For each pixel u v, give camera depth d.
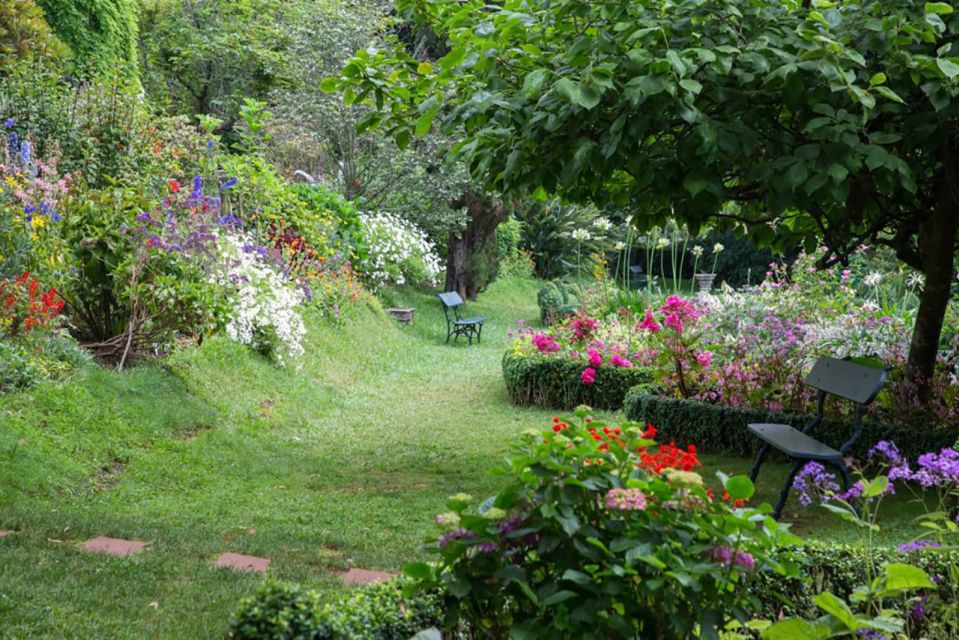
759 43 5.20
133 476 6.41
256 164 13.88
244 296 10.02
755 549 2.30
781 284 9.89
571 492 2.21
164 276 8.11
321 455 7.85
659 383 8.59
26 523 4.86
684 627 2.19
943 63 4.72
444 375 13.01
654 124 5.39
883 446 3.81
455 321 18.12
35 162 9.66
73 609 3.69
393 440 8.62
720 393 8.09
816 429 6.89
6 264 7.25
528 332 11.93
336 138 18.89
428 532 5.49
